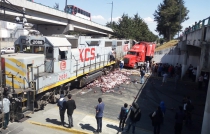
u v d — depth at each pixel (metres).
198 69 23.36
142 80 22.16
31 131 9.27
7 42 45.69
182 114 9.48
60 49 13.41
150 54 34.06
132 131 9.86
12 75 10.17
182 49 26.33
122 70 29.47
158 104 15.29
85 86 19.14
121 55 33.06
